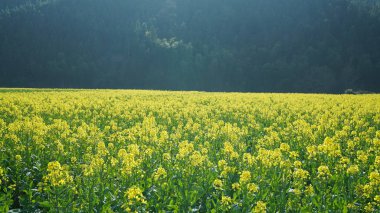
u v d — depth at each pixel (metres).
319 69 118.81
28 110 26.58
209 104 32.69
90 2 158.88
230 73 121.12
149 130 15.80
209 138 16.28
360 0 174.38
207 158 11.84
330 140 11.48
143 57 129.75
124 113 24.55
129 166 10.16
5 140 14.34
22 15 145.12
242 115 24.39
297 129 17.47
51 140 14.60
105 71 129.50
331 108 29.98
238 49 137.62
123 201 9.02
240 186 9.55
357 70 118.75
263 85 118.31
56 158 12.41
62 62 127.06
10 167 11.88
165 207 9.20
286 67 118.81
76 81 125.44
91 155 12.42
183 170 10.86
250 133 18.23
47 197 9.96
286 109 27.41
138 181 10.28
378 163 10.48
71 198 9.22
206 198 9.77
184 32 148.38
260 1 155.50
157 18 157.62
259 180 10.06
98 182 10.03
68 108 25.30
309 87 115.81
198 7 160.62
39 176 11.34
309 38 135.62
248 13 151.25
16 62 129.50
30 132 15.10
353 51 127.50
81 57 132.12
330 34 134.00
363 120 20.31
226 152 12.06
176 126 21.19
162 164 11.79
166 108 27.25
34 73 126.19
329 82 116.25
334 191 9.69
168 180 10.34
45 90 57.59
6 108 24.44
